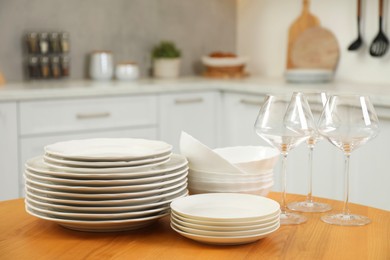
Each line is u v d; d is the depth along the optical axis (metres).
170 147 1.39
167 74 4.06
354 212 1.43
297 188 3.18
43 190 1.27
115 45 4.02
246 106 3.51
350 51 3.73
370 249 1.17
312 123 1.33
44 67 3.66
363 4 3.64
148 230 1.30
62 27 3.80
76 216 1.24
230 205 1.32
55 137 3.16
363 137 1.32
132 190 1.27
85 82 3.64
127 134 3.39
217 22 4.40
